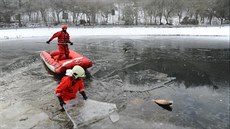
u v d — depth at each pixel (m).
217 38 23.38
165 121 4.80
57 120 4.68
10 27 29.20
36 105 5.40
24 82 7.18
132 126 4.52
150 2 36.78
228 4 34.75
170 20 38.50
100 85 7.04
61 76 7.88
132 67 9.57
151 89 6.85
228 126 4.71
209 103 5.91
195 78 8.17
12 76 7.83
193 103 5.87
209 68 9.70
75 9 36.19
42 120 4.68
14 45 16.58
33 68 8.97
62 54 8.05
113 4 42.19
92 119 4.66
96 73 8.40
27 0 33.78
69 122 4.61
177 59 11.57
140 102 5.79
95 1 36.84
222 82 7.77
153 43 18.45
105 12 38.66
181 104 5.77
